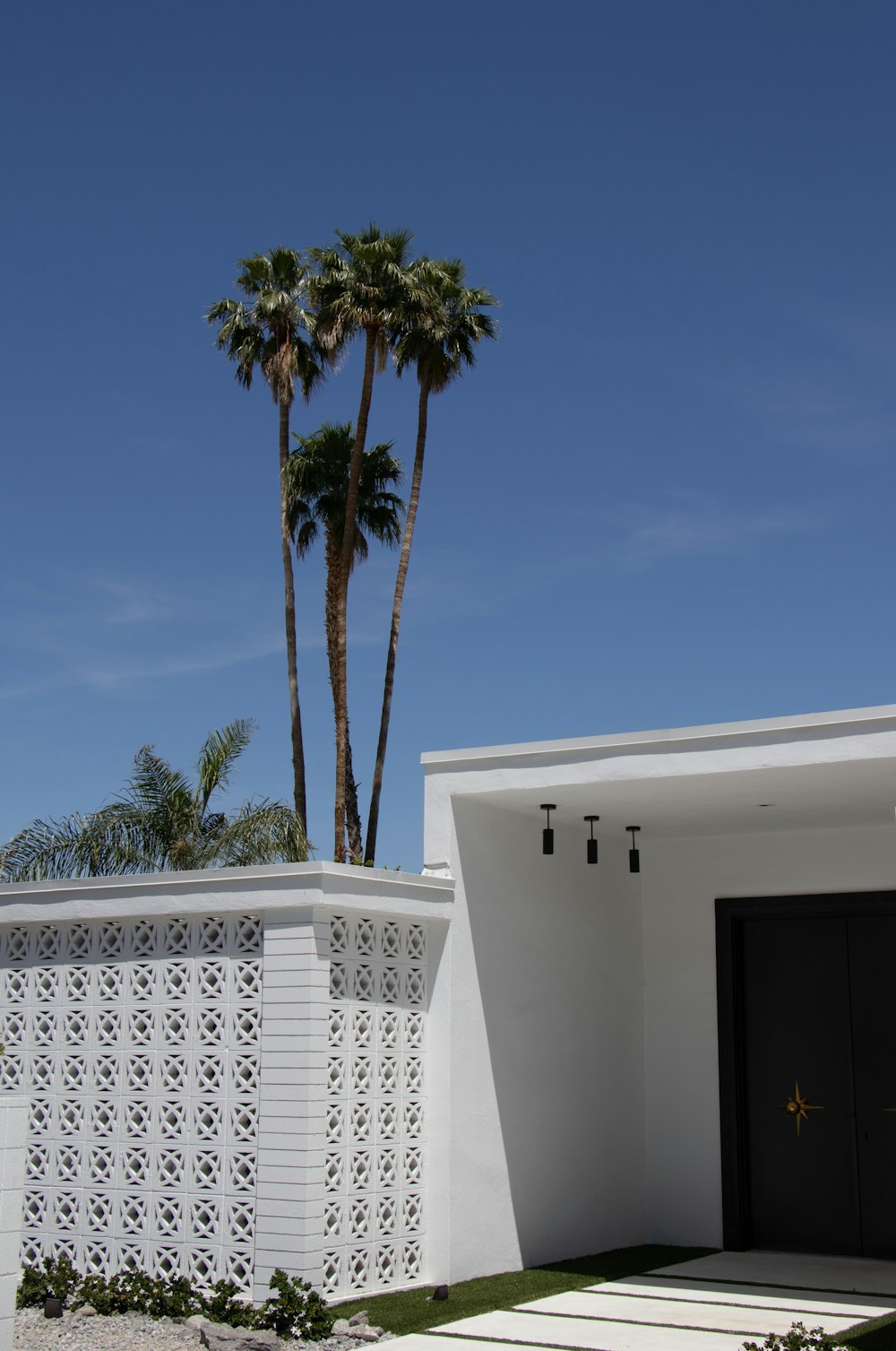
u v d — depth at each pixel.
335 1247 7.84
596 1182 10.37
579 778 8.81
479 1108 9.04
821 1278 9.13
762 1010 11.16
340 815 19.50
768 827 10.77
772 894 10.99
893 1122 10.41
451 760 9.34
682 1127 11.05
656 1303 8.08
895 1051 10.52
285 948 7.98
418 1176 8.64
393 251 19.77
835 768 8.11
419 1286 8.47
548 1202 9.71
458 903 9.16
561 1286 8.59
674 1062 11.20
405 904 8.65
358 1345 6.82
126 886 8.56
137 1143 8.26
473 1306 7.81
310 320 20.12
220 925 8.34
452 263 20.84
